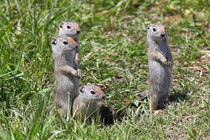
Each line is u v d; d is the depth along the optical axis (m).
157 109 13.77
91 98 11.99
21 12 17.98
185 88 14.12
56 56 12.57
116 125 11.98
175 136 11.52
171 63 13.50
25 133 10.57
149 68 13.43
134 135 11.61
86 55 15.69
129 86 14.18
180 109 12.87
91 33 17.58
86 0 20.36
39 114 10.59
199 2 19.45
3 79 12.73
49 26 16.53
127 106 13.33
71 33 13.40
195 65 15.61
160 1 20.22
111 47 15.59
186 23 18.20
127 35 17.73
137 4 20.28
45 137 10.17
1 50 13.70
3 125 11.58
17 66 12.92
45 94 13.00
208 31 17.84
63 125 11.15
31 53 14.98
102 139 10.73
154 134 11.53
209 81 14.34
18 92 13.25
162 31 12.89
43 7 19.17
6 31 14.96
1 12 16.83
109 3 20.20
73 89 12.83
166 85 13.45
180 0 19.64
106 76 14.76
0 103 12.62
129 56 16.17
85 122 12.11
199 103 13.22
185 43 17.02
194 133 11.42
